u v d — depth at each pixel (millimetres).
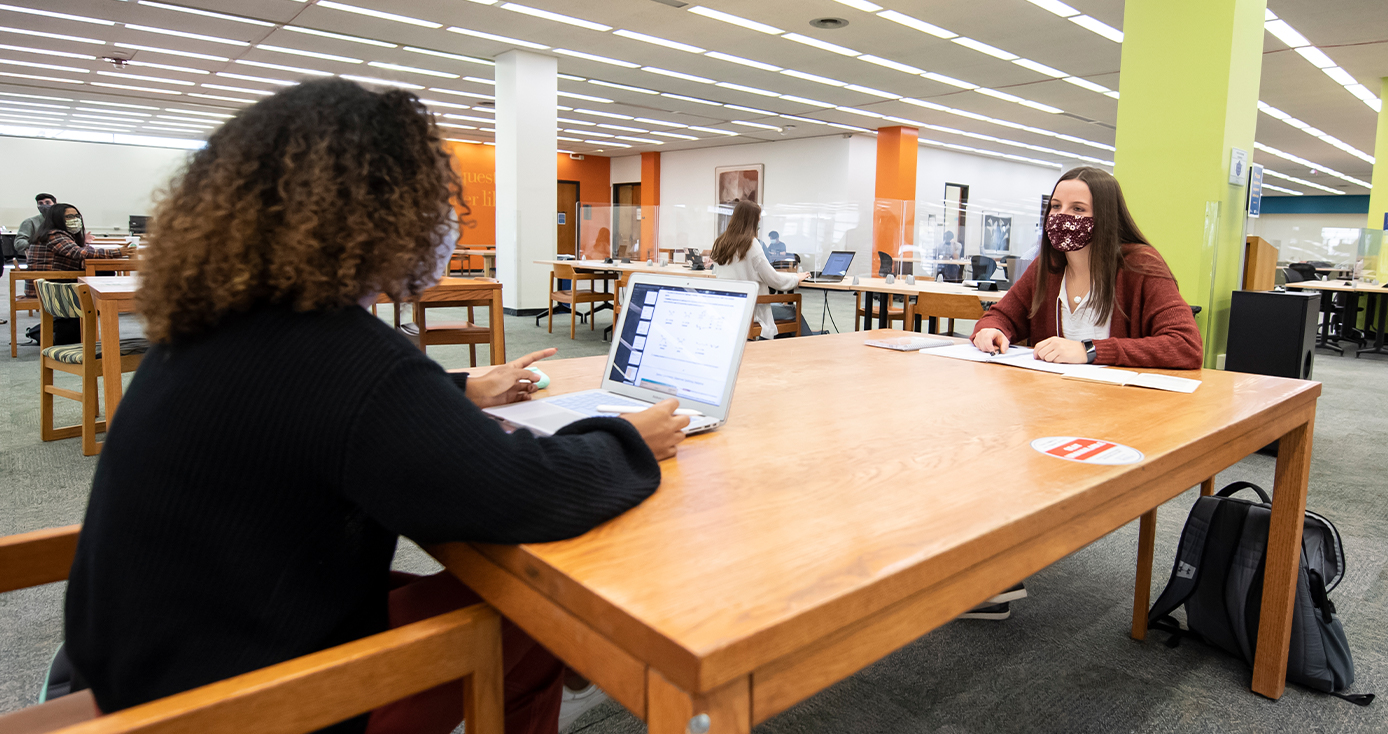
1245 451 1215
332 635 679
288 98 700
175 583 633
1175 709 1529
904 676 1646
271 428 618
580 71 9203
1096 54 7672
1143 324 1887
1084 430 1098
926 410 1235
